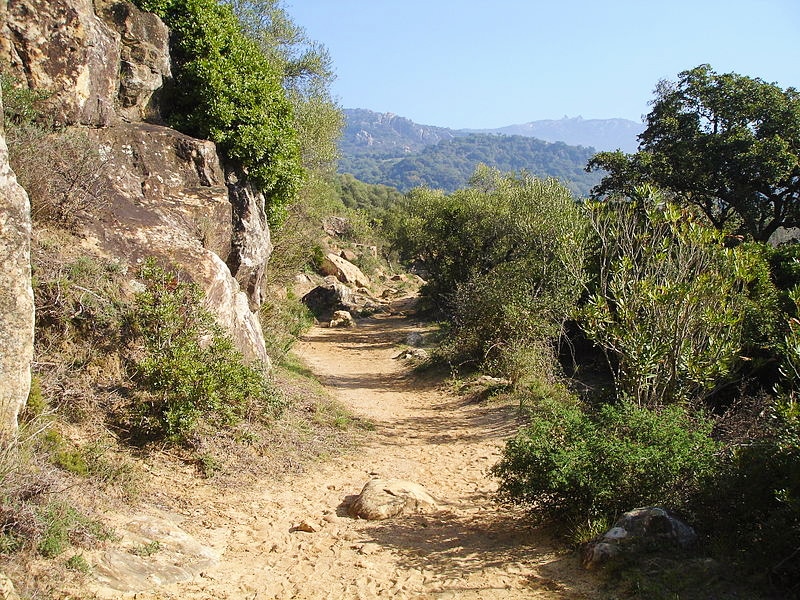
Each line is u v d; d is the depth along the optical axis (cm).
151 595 451
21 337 508
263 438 851
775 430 592
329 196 2659
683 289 793
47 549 432
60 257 745
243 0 1972
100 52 978
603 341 901
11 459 453
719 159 2117
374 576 531
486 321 1662
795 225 2173
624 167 2311
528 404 1190
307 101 2203
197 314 794
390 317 3362
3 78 815
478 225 2638
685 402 815
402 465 923
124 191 952
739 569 469
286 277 1998
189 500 646
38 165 764
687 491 575
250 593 491
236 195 1180
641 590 459
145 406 694
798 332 630
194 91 1179
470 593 495
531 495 613
